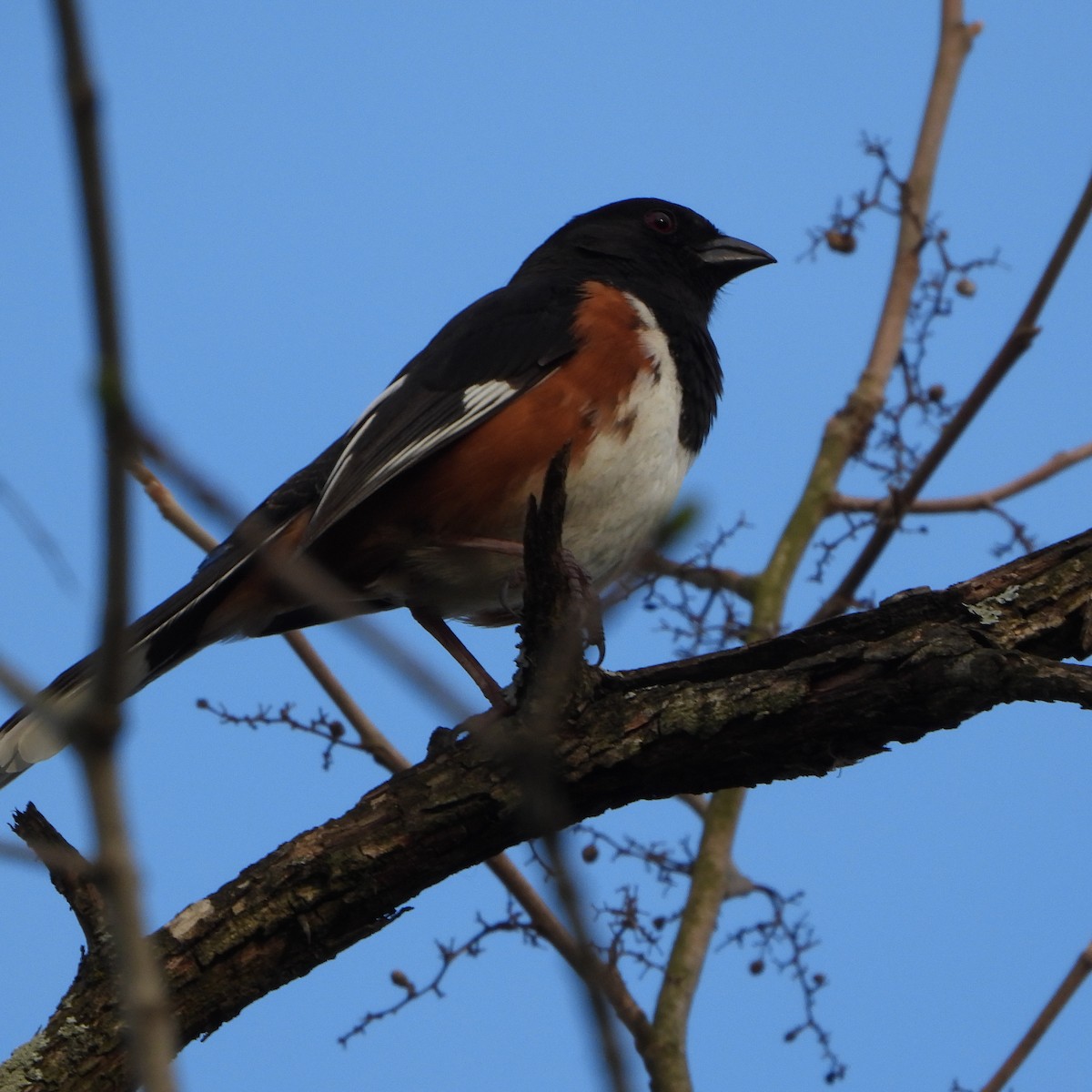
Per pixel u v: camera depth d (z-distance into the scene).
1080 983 7.50
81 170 2.29
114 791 2.63
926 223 10.19
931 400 9.41
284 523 8.39
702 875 8.01
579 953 2.51
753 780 6.14
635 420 8.42
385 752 8.24
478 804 6.11
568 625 5.85
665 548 3.77
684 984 7.62
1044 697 5.60
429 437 8.18
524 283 9.08
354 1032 7.48
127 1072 5.84
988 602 5.85
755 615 9.27
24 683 2.57
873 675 5.80
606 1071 2.44
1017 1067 7.45
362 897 6.14
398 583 8.58
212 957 6.04
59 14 2.26
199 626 8.46
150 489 8.84
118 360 2.34
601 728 6.07
